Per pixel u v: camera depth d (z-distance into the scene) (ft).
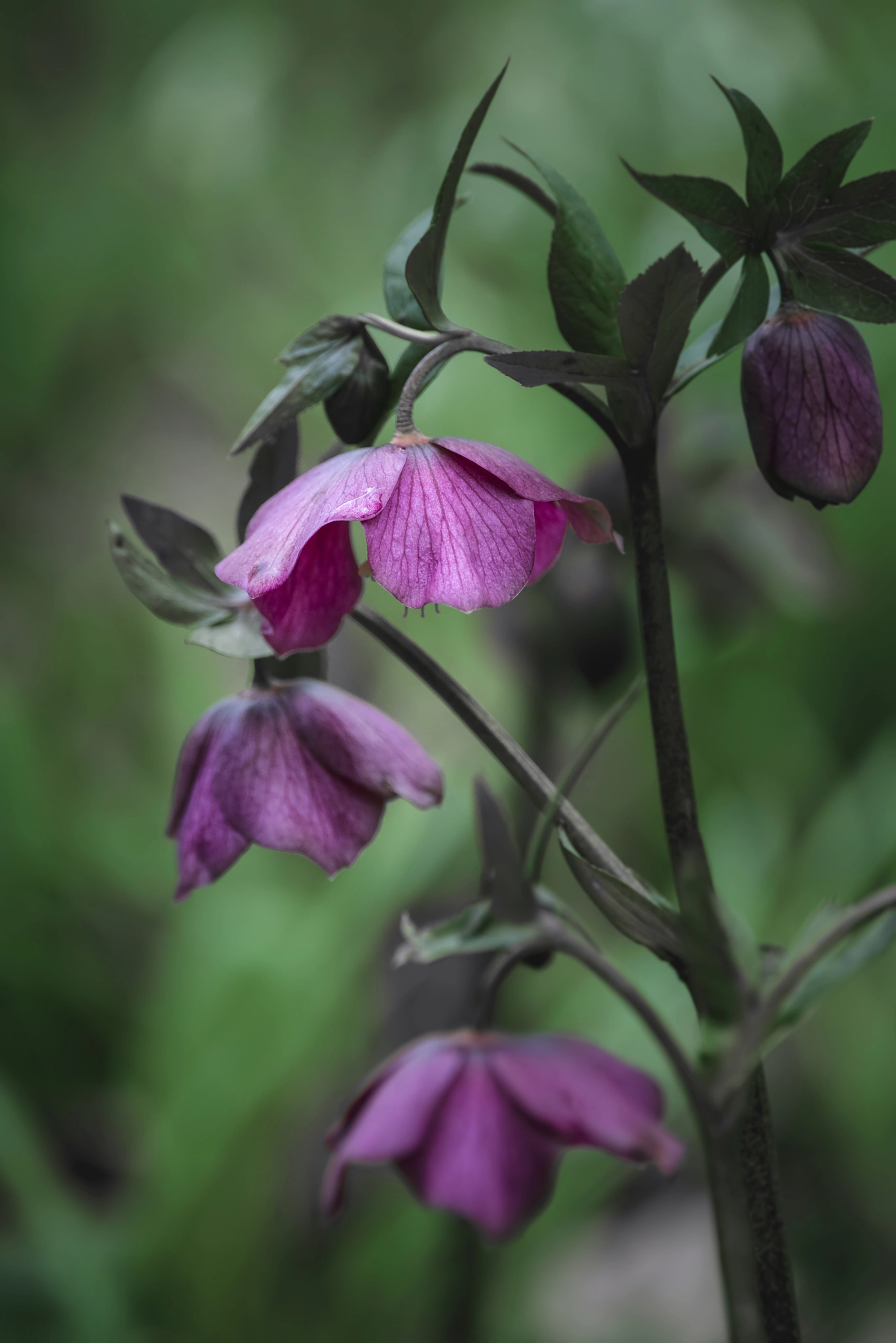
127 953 4.50
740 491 2.79
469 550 1.91
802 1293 3.42
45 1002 4.25
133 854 4.56
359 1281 3.02
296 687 2.08
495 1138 2.12
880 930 2.01
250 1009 3.41
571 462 4.54
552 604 2.59
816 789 4.29
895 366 4.37
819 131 5.52
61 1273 3.02
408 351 2.01
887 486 4.33
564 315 2.00
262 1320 3.17
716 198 1.94
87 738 5.53
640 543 1.99
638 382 1.96
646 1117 2.13
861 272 1.96
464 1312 2.95
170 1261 3.20
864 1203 3.52
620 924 2.01
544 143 5.62
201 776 2.06
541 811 2.03
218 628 2.06
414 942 2.03
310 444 5.09
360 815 2.05
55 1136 4.09
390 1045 3.40
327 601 2.00
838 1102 3.58
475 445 1.94
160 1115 3.51
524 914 2.03
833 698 4.39
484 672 4.15
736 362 4.28
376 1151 2.12
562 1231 3.02
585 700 2.71
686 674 4.35
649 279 1.91
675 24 5.66
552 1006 3.39
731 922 2.01
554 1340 3.30
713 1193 1.99
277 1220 3.26
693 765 4.33
